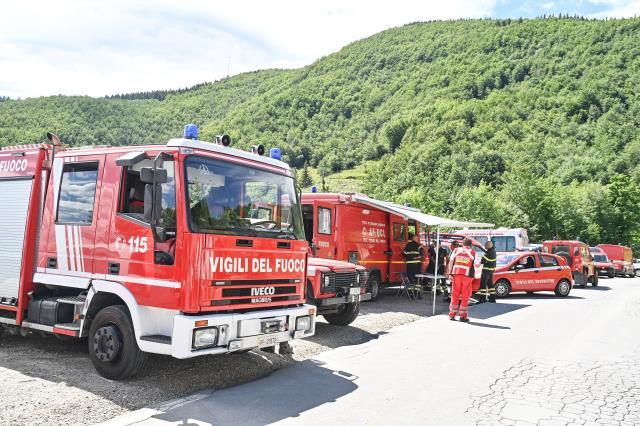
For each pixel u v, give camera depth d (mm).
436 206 53969
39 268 7039
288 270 6766
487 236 27172
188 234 5652
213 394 5863
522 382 6566
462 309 11891
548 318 12430
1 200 7531
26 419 4770
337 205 13617
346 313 10500
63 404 5219
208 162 6090
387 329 10734
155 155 6051
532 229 51281
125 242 6160
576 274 22859
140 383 6066
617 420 5207
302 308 6879
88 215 6609
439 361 7699
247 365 7105
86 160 6773
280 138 177250
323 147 169125
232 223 6141
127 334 6004
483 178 92625
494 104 137625
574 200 56812
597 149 99562
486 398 5879
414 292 16328
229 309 5973
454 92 163625
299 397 5816
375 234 15109
